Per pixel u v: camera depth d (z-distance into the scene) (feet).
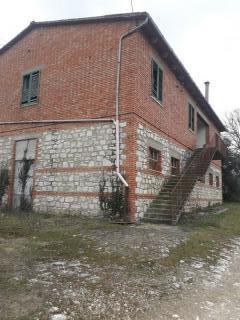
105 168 38.73
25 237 27.53
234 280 19.56
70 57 44.91
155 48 44.60
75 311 13.78
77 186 40.63
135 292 16.26
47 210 42.78
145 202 39.45
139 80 39.29
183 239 28.71
